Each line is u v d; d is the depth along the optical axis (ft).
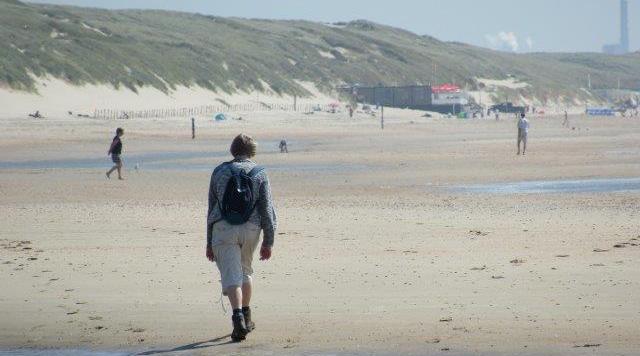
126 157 444.55
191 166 368.07
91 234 154.71
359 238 146.41
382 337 80.18
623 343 75.31
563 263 117.19
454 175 300.61
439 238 145.28
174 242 143.54
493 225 162.09
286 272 114.62
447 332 81.41
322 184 271.28
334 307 93.56
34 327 86.58
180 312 92.38
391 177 295.48
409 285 104.53
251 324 83.61
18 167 371.97
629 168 321.73
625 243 134.41
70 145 547.08
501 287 101.86
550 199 214.28
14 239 149.18
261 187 81.41
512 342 76.95
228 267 80.43
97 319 89.61
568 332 79.97
